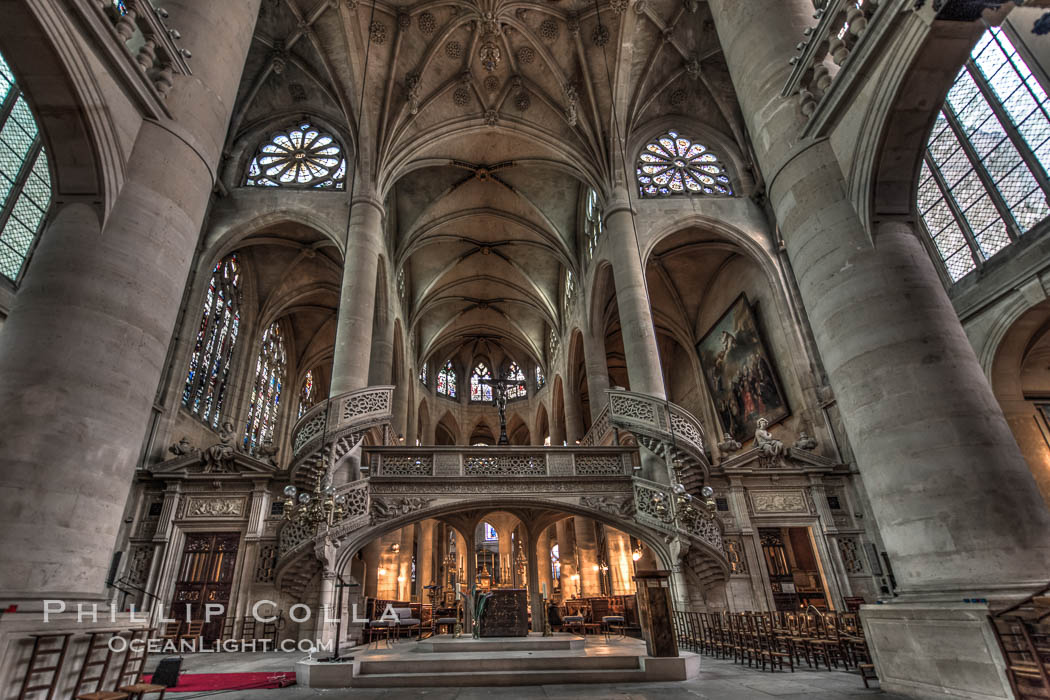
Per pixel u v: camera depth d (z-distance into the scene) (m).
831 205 7.57
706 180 20.80
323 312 26.81
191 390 17.88
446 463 13.89
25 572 5.03
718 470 15.20
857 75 7.07
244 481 14.39
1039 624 4.57
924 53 6.18
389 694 6.62
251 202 18.75
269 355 25.22
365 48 18.73
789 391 17.89
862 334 6.76
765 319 19.45
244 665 9.47
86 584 5.52
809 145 8.10
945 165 13.73
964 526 5.52
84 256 6.33
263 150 20.33
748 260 20.61
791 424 17.86
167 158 7.38
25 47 5.78
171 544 13.66
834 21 7.53
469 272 30.08
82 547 5.52
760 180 19.94
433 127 20.62
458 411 37.19
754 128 9.51
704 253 22.41
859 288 6.95
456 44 19.72
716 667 8.67
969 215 13.09
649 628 7.85
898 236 7.09
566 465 14.15
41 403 5.58
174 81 7.86
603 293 22.92
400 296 25.56
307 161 20.17
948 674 5.23
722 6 10.98
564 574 26.16
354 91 19.00
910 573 5.91
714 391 23.05
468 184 23.98
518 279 30.38
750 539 14.51
